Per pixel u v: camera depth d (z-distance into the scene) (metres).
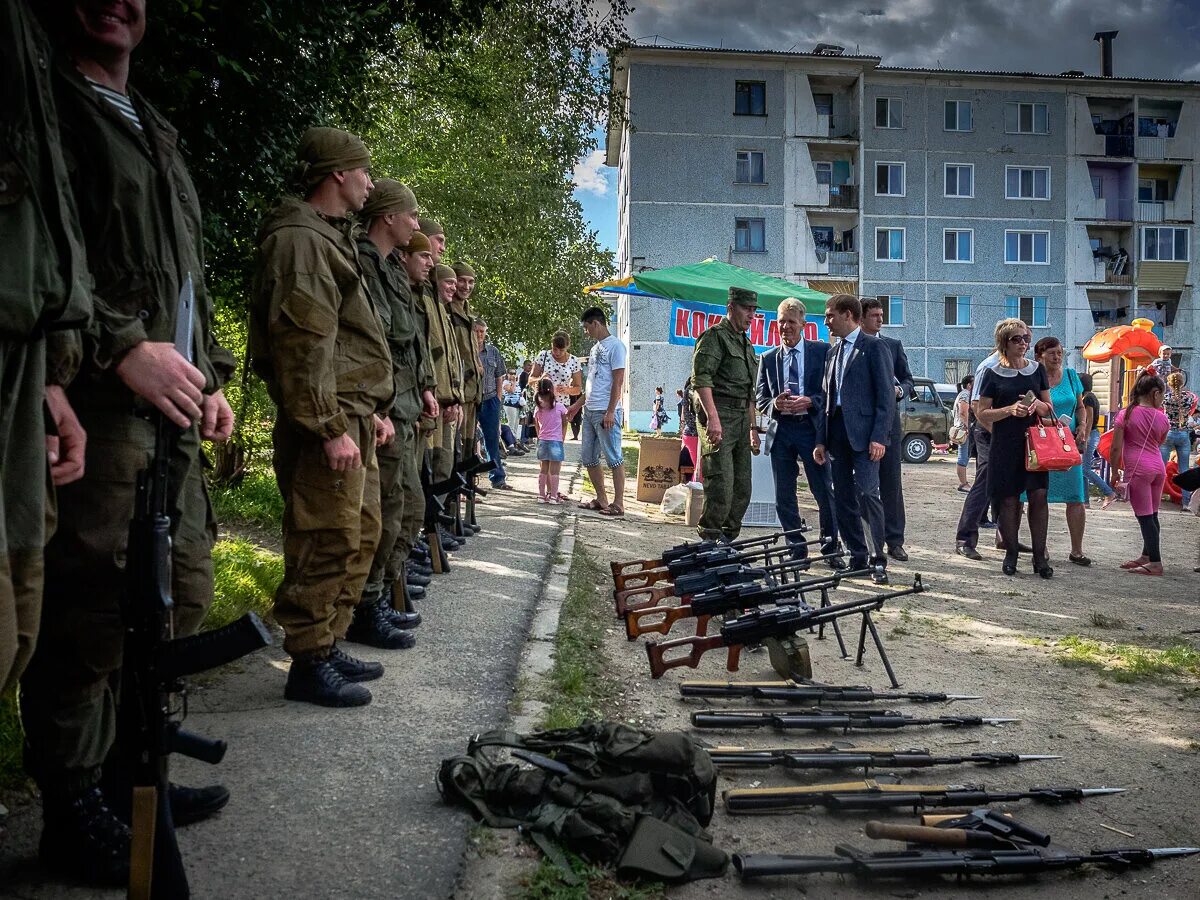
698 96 41.81
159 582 2.09
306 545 3.94
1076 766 3.95
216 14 5.71
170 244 2.56
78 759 2.52
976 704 4.74
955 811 3.41
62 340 2.00
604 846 2.82
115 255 2.44
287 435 4.02
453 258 18.50
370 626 5.04
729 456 7.36
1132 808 3.55
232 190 6.63
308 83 6.66
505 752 3.57
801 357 8.91
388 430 4.39
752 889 2.84
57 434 2.03
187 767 3.35
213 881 2.58
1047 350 10.02
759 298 12.09
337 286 3.88
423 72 14.18
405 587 5.50
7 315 1.75
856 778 3.74
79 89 2.38
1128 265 45.41
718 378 7.41
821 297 12.33
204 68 5.82
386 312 4.79
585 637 5.51
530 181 19.03
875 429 7.88
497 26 14.98
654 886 2.75
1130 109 44.94
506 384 22.00
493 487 13.76
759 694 4.55
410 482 5.33
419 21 9.29
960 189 43.94
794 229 42.59
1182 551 10.27
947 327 44.22
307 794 3.16
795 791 3.36
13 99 1.79
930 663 5.50
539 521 10.33
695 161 41.94
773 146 42.25
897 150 43.44
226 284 7.38
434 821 2.99
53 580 2.45
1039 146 44.25
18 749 3.22
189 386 2.15
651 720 4.26
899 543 9.17
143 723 2.09
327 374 3.74
